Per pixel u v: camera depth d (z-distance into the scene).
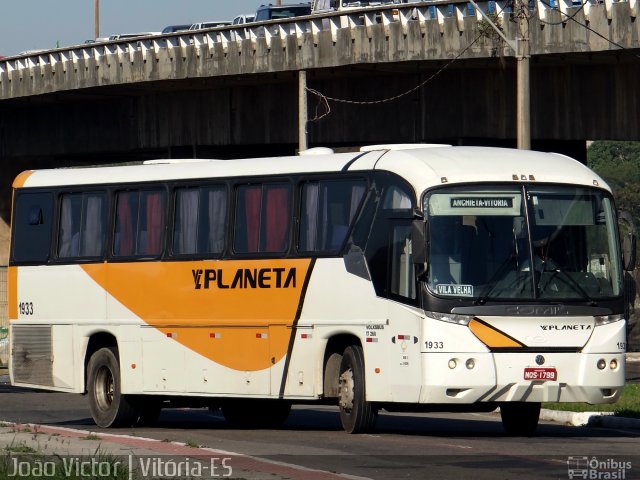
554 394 40.44
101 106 144.12
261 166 46.41
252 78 122.62
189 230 48.25
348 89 120.31
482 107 111.75
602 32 96.25
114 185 50.97
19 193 54.44
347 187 43.47
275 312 45.03
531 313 40.28
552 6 98.81
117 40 128.50
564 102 107.94
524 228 40.94
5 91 142.88
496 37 100.12
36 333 53.38
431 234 40.38
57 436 40.34
